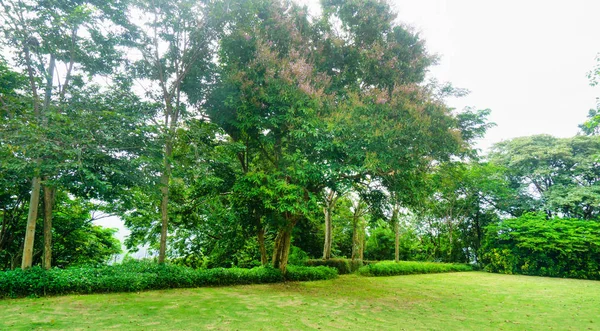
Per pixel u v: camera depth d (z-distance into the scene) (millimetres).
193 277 10539
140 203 12102
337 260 16953
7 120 7664
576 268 19438
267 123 10219
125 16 9938
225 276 11273
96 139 7934
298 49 10719
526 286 14328
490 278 17672
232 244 14828
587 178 23938
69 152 7121
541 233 20547
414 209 12914
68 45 9594
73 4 9344
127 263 11281
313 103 9383
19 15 8656
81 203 13797
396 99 9523
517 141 25984
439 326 6578
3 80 8867
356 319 6938
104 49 9961
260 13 10859
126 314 6543
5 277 7734
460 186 22969
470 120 11531
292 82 9531
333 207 17781
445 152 10125
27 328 5387
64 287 8289
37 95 8938
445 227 25250
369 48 10727
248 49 10539
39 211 12672
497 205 25234
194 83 11344
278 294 9859
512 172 25156
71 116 8258
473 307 8898
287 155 10094
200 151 10000
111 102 9195
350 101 9656
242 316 6832
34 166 7469
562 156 23484
